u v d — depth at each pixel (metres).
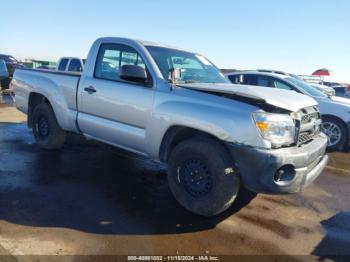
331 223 3.83
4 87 13.39
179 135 3.95
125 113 4.30
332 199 4.56
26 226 3.32
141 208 3.89
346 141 7.40
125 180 4.77
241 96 3.51
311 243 3.36
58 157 5.64
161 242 3.19
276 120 3.35
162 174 5.10
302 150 3.50
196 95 3.72
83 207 3.82
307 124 3.80
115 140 4.58
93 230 3.33
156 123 3.94
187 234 3.37
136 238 3.23
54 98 5.40
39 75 5.83
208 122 3.49
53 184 4.44
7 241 3.03
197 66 4.83
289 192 3.44
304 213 4.05
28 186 4.32
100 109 4.64
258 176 3.31
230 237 3.37
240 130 3.32
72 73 5.30
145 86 4.14
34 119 6.01
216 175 3.51
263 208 4.11
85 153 5.98
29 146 6.25
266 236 3.43
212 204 3.57
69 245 3.03
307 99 4.15
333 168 6.12
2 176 4.61
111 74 4.62
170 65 4.38
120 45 4.59
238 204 4.18
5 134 7.22
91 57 4.91
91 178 4.76
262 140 3.28
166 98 3.89
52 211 3.67
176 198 3.87
